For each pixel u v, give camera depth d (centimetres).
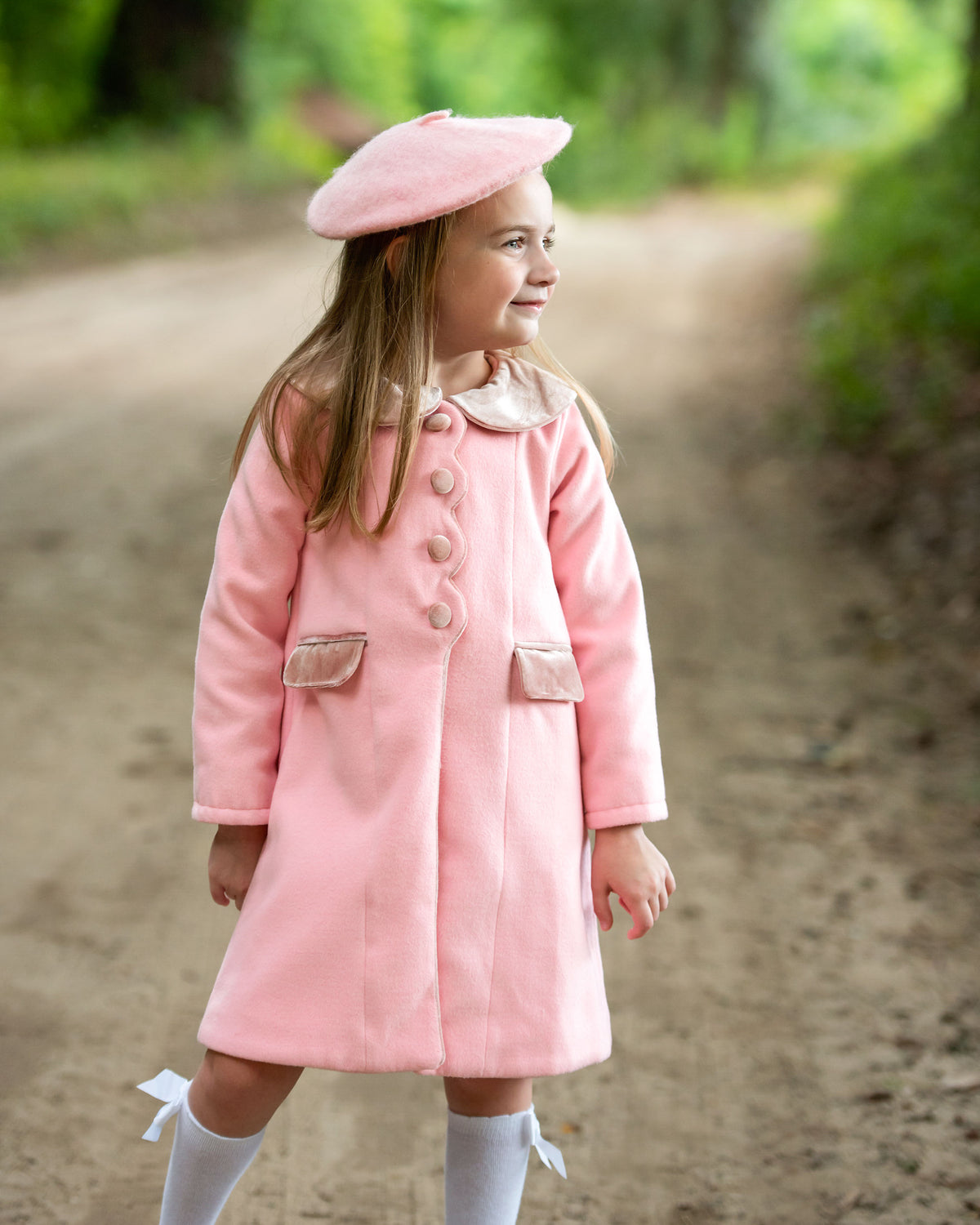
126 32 2497
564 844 179
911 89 4597
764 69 3741
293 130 2944
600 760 183
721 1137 253
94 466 807
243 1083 174
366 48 3338
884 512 698
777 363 1116
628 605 188
